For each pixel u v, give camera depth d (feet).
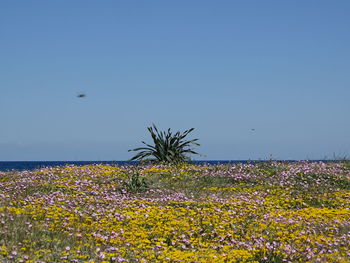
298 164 98.43
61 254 35.27
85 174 84.12
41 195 62.95
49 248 37.37
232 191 73.61
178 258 36.65
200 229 47.11
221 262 35.83
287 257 37.37
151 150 101.96
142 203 59.41
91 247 38.34
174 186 76.89
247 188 76.18
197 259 36.70
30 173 87.45
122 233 44.09
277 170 89.66
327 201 65.92
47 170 89.45
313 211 57.52
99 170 90.74
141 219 50.14
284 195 69.82
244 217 53.01
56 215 47.91
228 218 51.72
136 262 35.70
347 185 79.41
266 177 84.02
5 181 80.43
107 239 41.93
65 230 44.14
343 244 41.78
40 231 41.78
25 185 71.97
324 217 53.62
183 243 42.93
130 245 41.06
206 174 86.63
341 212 56.65
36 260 33.53
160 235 44.78
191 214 53.42
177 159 100.12
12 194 63.46
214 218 51.52
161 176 84.79
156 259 36.70
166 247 40.91
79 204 57.36
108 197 63.93
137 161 100.58
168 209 55.36
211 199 65.10
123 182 76.18
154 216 51.29
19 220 44.01
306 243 42.39
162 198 64.28
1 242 36.76
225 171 89.04
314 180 81.15
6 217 44.39
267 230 47.62
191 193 70.28
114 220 49.11
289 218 52.21
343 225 50.06
